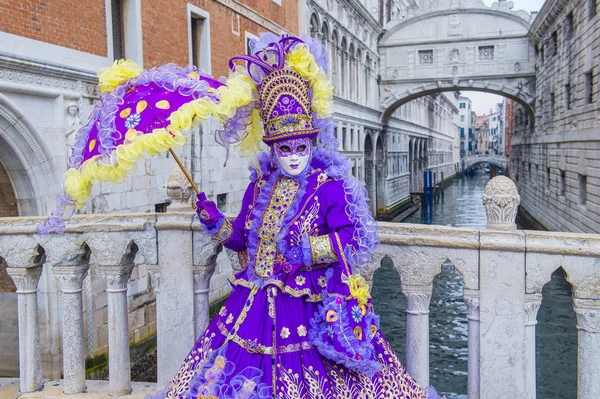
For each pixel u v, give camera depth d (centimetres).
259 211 249
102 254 344
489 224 299
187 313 347
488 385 300
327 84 242
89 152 224
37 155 828
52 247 344
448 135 8300
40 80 824
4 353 805
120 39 1062
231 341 239
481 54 3362
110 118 220
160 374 355
